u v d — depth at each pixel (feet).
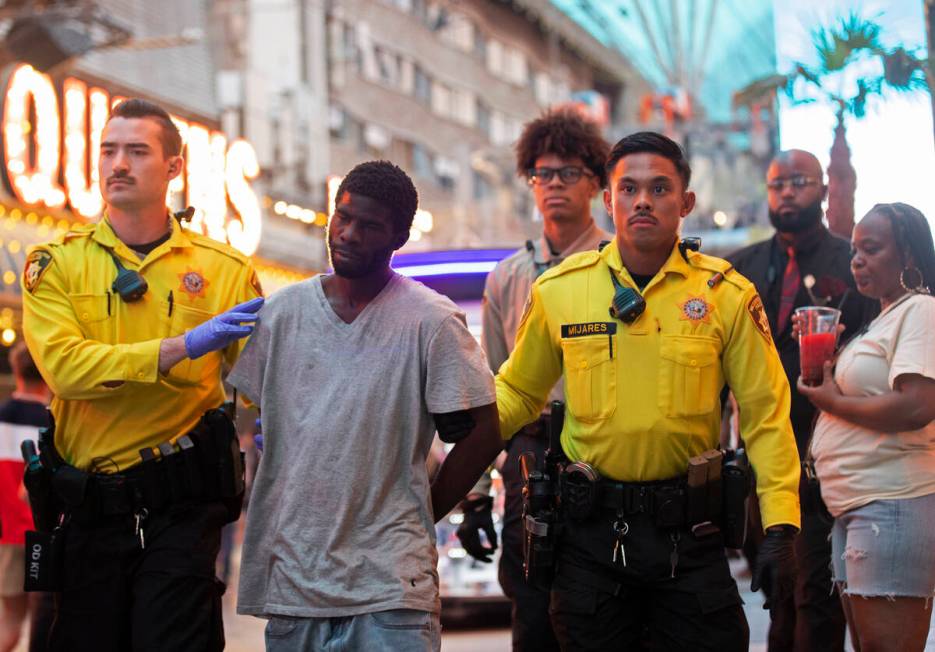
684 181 12.89
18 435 21.22
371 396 12.03
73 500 13.10
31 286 13.26
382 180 12.03
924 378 14.03
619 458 12.72
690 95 87.04
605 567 12.76
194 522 13.26
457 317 12.37
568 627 12.91
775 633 17.08
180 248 13.76
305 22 92.99
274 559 11.98
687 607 12.57
